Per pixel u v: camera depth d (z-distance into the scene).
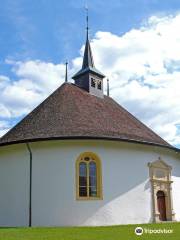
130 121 31.02
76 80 34.34
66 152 25.41
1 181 26.81
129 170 26.69
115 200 25.70
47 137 25.03
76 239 17.23
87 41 35.88
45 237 17.83
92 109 29.55
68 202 24.77
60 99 29.41
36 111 29.19
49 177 25.17
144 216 26.67
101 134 25.95
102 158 25.86
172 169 29.73
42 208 24.86
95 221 24.86
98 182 25.55
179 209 29.45
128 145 27.02
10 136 27.41
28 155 25.89
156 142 28.62
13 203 25.84
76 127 26.22
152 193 27.45
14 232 19.62
